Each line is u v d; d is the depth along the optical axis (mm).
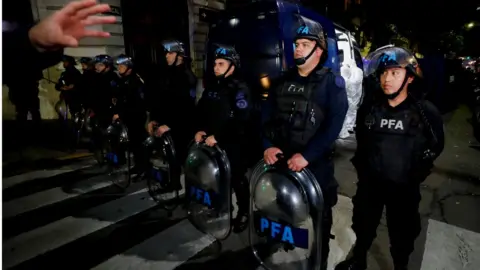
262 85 4281
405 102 1731
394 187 1800
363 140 1908
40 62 848
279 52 4246
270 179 1951
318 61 1859
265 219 1996
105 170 4395
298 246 1853
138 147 3984
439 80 5484
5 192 3793
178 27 9398
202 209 2605
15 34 782
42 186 3971
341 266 2227
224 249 2566
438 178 3998
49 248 2609
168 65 3504
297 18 4289
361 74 6102
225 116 2543
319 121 1824
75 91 5301
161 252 2539
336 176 4191
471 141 5848
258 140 2674
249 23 4465
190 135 3574
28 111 7328
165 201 3436
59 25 824
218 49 2529
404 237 1898
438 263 2314
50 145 5785
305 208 1826
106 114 4074
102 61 4066
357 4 14641
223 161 2400
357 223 2047
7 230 2904
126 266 2359
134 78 3941
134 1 7969
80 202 3504
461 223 2877
